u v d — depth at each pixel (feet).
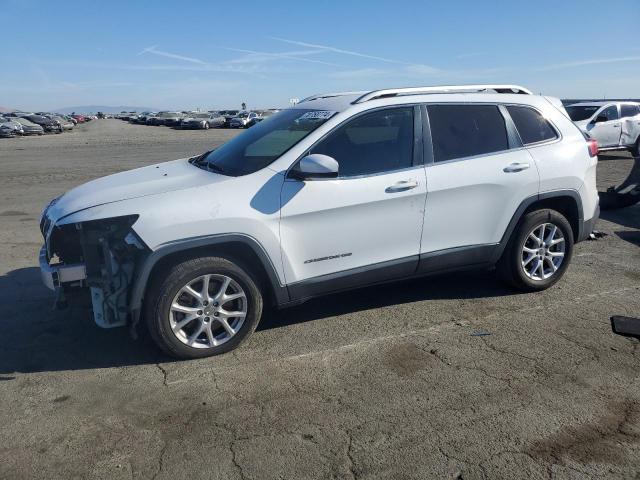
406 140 14.97
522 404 11.39
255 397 11.82
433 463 9.64
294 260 13.92
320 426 10.75
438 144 15.34
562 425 10.68
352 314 16.06
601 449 9.97
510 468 9.50
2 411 11.46
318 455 9.89
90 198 13.41
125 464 9.76
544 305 16.48
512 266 16.80
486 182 15.65
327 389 12.08
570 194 16.92
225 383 12.41
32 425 10.95
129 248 12.91
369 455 9.87
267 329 15.17
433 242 15.40
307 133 14.26
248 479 9.32
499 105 16.37
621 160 52.19
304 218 13.76
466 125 15.83
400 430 10.58
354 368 12.97
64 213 13.15
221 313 13.51
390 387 12.11
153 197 13.02
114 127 188.75
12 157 67.31
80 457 9.96
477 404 11.41
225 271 13.28
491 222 16.02
